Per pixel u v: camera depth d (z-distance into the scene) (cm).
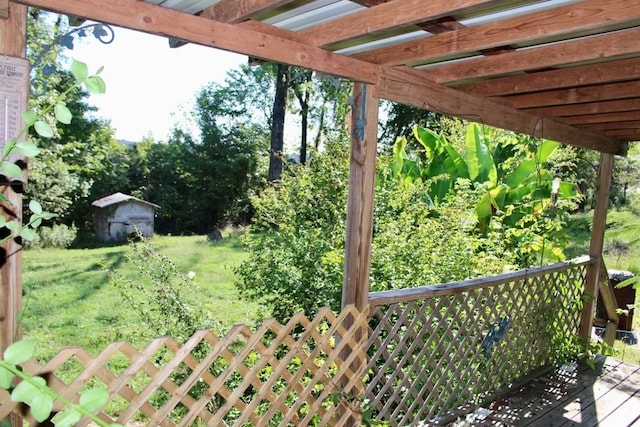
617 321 492
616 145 421
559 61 203
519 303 364
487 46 182
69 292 710
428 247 399
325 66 206
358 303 237
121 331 529
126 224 1143
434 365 299
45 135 79
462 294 305
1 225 88
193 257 1028
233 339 192
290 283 403
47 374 147
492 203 516
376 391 311
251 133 1562
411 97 245
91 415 63
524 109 318
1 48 132
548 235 494
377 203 457
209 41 168
